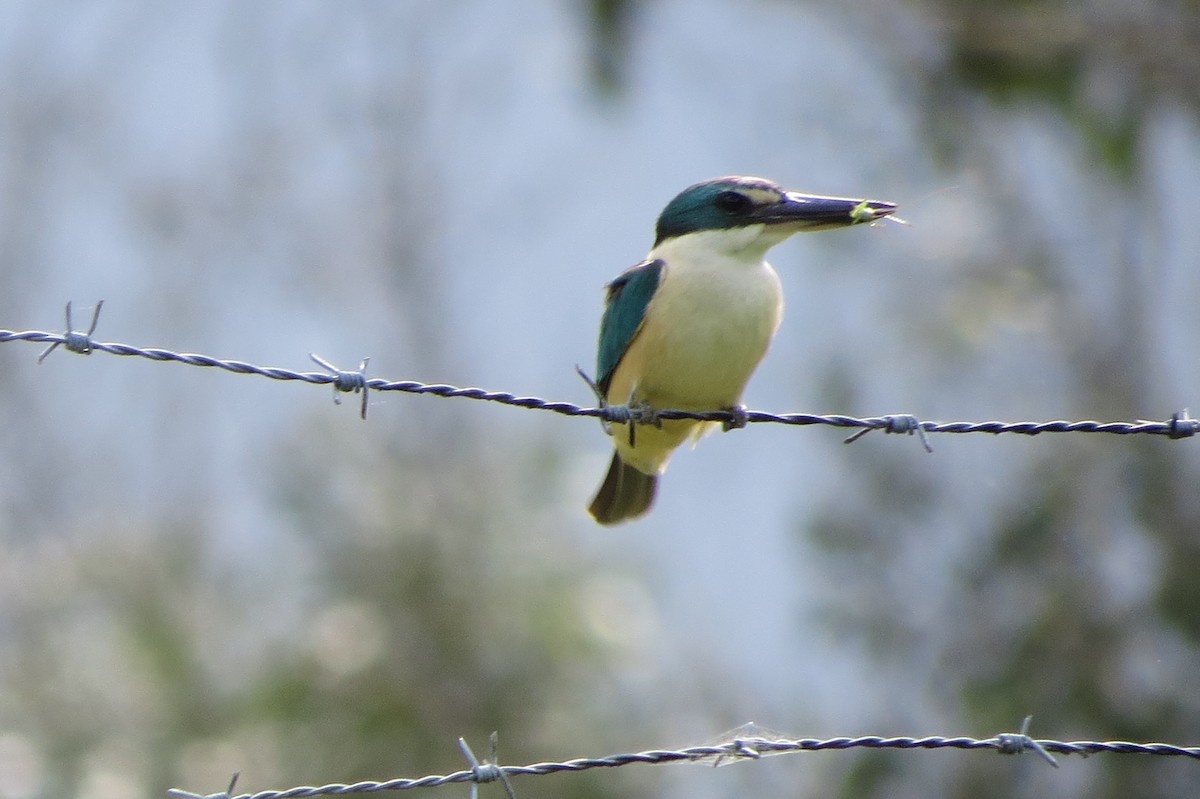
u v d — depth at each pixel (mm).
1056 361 15695
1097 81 16328
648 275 7617
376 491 12484
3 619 13344
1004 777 13297
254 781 11766
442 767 11727
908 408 14672
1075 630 13422
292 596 12719
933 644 13797
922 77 17016
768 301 7613
